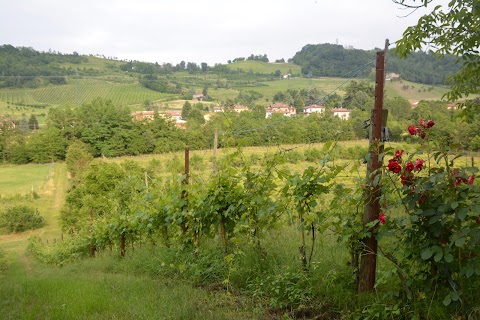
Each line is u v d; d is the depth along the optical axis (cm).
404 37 654
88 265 1255
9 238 4959
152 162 4803
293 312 487
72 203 4359
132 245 1279
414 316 400
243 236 676
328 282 512
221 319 477
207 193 738
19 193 6153
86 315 538
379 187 452
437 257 369
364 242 475
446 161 384
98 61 19088
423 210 386
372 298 456
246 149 817
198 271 697
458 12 596
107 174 4166
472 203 363
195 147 4031
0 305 621
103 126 6938
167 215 945
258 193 654
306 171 541
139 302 566
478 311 368
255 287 587
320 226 535
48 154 7838
